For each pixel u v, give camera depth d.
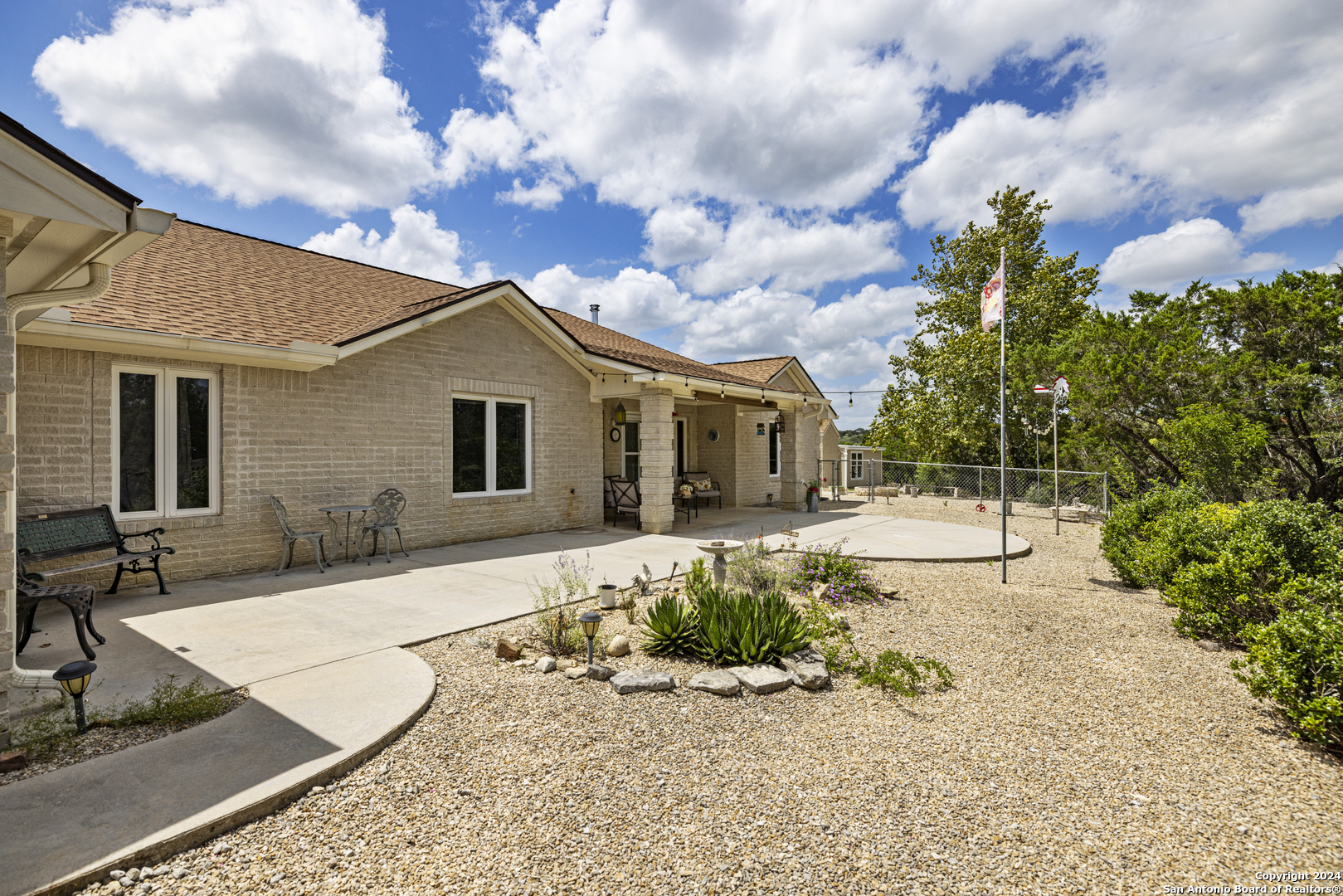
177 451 7.30
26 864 2.29
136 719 3.51
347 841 2.57
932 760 3.39
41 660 4.59
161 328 6.79
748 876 2.38
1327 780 3.23
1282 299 13.66
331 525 8.55
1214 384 14.08
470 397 10.62
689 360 18.33
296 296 9.55
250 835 2.60
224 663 4.53
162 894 2.24
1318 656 3.65
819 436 20.92
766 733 3.68
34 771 3.01
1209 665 4.96
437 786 3.00
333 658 4.66
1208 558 6.40
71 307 6.39
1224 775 3.28
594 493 12.92
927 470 22.59
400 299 11.24
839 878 2.38
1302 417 13.51
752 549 6.87
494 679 4.40
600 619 4.54
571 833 2.65
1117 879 2.40
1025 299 21.36
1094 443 16.42
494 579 7.50
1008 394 20.52
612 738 3.55
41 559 5.54
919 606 6.54
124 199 3.24
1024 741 3.64
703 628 4.96
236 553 7.70
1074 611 6.50
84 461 6.52
